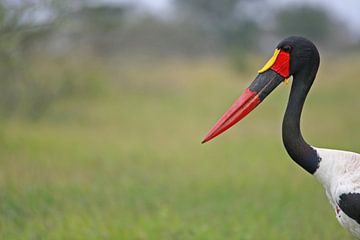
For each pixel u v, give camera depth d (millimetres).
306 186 14305
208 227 10695
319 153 7121
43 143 19109
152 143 20844
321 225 10820
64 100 28078
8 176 14438
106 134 22422
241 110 7418
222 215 11672
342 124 24594
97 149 18969
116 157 17719
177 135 22984
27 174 14797
